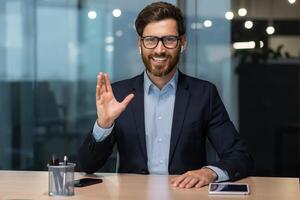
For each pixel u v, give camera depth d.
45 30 4.32
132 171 2.11
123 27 4.22
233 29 4.15
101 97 1.96
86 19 4.27
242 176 1.97
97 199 1.61
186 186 1.78
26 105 4.43
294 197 1.64
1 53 4.38
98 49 4.27
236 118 4.21
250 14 4.14
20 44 4.36
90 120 4.37
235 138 2.13
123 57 4.23
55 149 4.45
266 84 4.16
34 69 4.37
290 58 4.12
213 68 4.18
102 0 4.23
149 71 2.10
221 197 1.63
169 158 2.09
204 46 4.18
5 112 4.45
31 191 1.74
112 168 2.35
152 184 1.84
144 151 2.10
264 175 4.21
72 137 4.41
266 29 4.13
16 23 4.34
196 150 2.12
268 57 4.15
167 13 2.02
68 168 1.66
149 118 2.14
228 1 4.14
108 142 2.03
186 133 2.10
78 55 4.30
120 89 2.21
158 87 2.15
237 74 4.18
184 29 2.09
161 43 2.02
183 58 4.18
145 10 2.05
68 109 4.38
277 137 4.21
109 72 4.26
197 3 4.16
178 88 2.16
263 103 4.18
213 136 2.15
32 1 4.31
